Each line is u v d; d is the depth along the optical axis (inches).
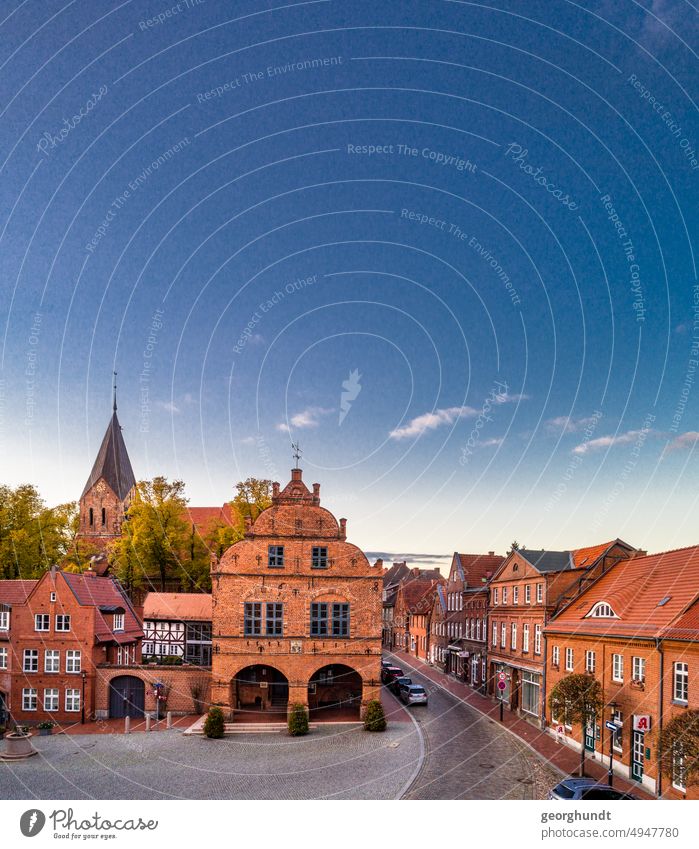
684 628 1202.0
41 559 2812.5
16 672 1916.8
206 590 2810.0
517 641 2030.0
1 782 1296.8
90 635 1925.4
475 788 1223.5
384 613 4384.8
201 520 3732.8
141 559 2738.7
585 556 1963.6
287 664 1872.5
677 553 1526.8
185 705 1979.6
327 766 1401.3
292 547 1911.9
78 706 1897.1
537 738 1657.2
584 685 1434.5
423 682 2576.3
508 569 2153.1
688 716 1020.5
